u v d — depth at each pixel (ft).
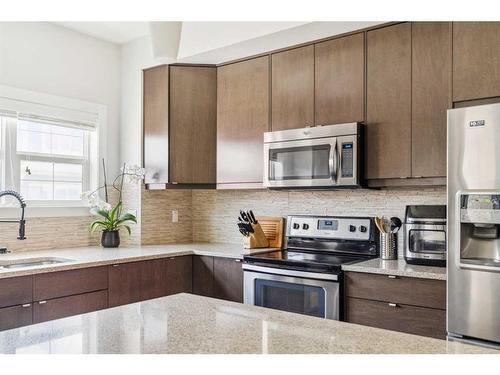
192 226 13.34
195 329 4.01
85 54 11.98
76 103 11.70
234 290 10.02
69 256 9.69
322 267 8.32
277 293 8.96
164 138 11.55
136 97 12.41
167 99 11.54
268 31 10.46
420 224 8.12
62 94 11.42
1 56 10.18
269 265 9.11
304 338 3.76
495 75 7.38
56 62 11.30
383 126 8.75
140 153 12.20
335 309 8.08
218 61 11.87
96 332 3.92
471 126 6.47
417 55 8.36
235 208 12.51
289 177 9.73
